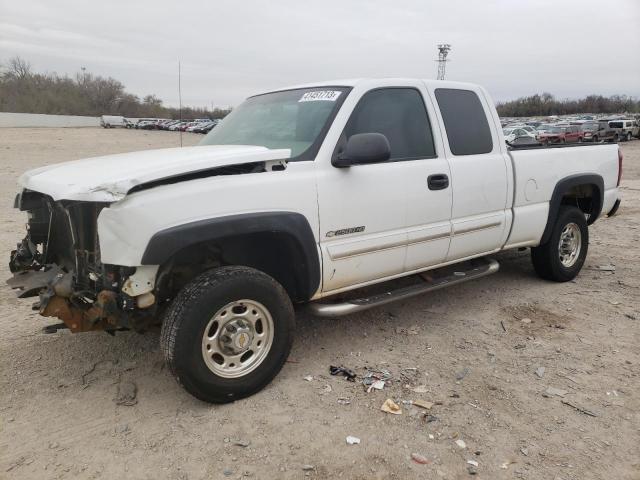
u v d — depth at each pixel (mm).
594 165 5742
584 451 2848
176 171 2965
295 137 3820
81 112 83500
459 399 3344
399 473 2680
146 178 2867
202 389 3129
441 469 2707
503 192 4754
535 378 3617
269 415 3166
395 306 4969
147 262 2863
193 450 2852
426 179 4121
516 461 2768
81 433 2996
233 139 4191
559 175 5301
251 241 3561
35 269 3754
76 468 2709
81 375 3643
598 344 4148
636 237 7926
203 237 3006
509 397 3373
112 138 44750
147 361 3850
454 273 4719
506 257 6754
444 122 4391
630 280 5746
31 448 2863
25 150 28844
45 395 3385
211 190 3064
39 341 4133
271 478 2646
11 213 9500
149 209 2861
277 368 3449
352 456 2805
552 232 5363
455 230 4387
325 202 3555
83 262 3182
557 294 5305
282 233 3367
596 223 9125
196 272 3457
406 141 4121
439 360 3881
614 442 2924
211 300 3070
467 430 3025
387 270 4039
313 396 3379
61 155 25531
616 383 3547
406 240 4051
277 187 3322
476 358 3914
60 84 87438
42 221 3807
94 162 3516
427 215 4172
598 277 5879
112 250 2848
